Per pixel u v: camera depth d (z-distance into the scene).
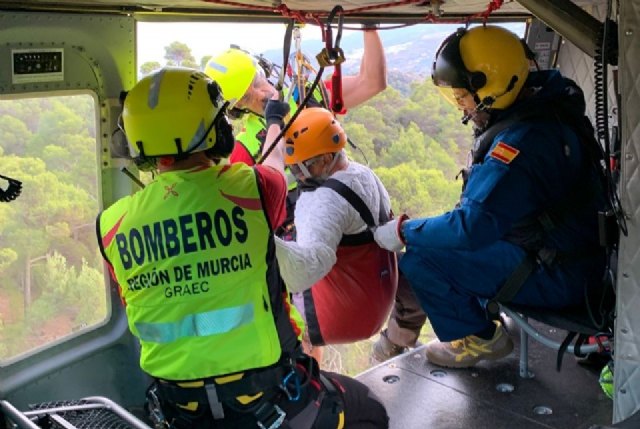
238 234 1.91
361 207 2.92
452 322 3.13
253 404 1.94
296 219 2.82
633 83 2.04
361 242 3.00
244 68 3.26
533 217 2.79
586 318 2.77
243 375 1.90
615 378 2.30
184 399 1.94
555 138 2.66
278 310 1.99
